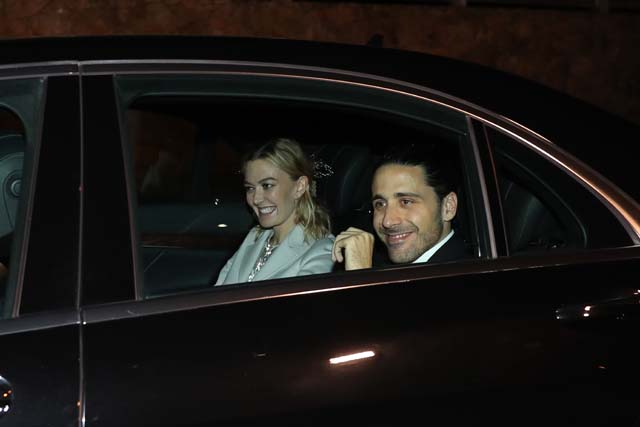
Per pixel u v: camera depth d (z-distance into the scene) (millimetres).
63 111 2873
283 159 3414
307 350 2787
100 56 2986
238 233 3357
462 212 3258
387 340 2855
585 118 3354
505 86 3328
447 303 2955
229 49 3123
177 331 2750
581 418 2979
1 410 2564
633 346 3064
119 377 2648
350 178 3557
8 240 3010
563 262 3113
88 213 2787
